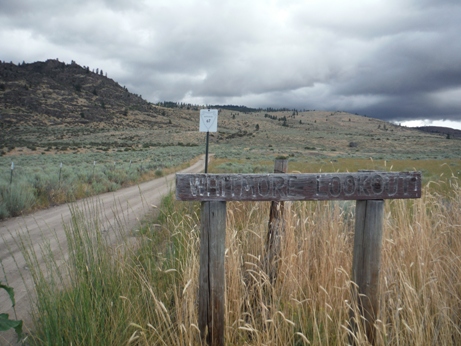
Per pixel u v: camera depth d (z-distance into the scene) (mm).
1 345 3277
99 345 2883
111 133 152875
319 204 4488
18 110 187750
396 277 3512
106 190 15875
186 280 3383
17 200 10367
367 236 2955
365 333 2898
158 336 3008
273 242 4020
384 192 2924
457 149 113500
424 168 25734
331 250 3611
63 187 13375
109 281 3408
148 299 3443
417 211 4156
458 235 4156
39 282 3424
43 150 74188
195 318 3068
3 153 62281
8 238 7484
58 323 2961
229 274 3391
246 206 5855
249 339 3244
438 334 3162
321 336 3107
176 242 4570
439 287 3545
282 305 3459
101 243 3750
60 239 7305
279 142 140875
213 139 144000
